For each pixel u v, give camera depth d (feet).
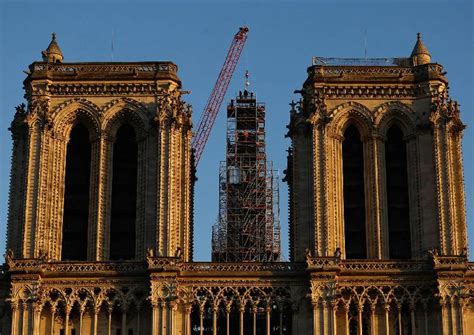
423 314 485.56
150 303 481.05
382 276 489.26
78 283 487.61
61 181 511.40
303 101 518.78
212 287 489.67
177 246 495.82
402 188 520.42
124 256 510.99
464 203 506.48
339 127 517.96
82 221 514.68
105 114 517.55
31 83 518.78
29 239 495.00
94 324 483.10
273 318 504.43
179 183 505.66
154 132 511.81
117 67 522.47
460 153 512.22
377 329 485.56
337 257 486.38
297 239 503.20
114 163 521.24
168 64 522.47
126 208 516.73
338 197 508.53
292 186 565.53
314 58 544.21
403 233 515.09
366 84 522.06
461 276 482.69
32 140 508.53
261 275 491.31
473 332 483.51
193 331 510.58
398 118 521.65
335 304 481.46
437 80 519.19
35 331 478.59
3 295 490.08
